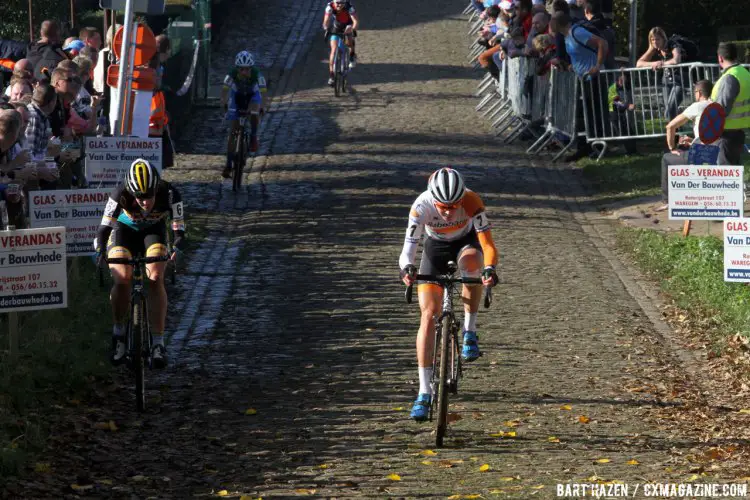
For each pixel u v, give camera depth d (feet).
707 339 87.30
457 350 65.26
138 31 106.63
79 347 78.07
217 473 59.41
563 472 59.31
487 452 62.59
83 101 105.40
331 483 57.77
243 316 91.71
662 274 106.63
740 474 59.16
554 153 168.14
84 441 63.10
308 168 155.94
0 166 80.69
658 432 66.59
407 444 63.93
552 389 74.54
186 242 115.24
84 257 99.91
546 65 167.73
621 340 86.53
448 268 64.03
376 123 187.42
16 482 55.67
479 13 261.85
